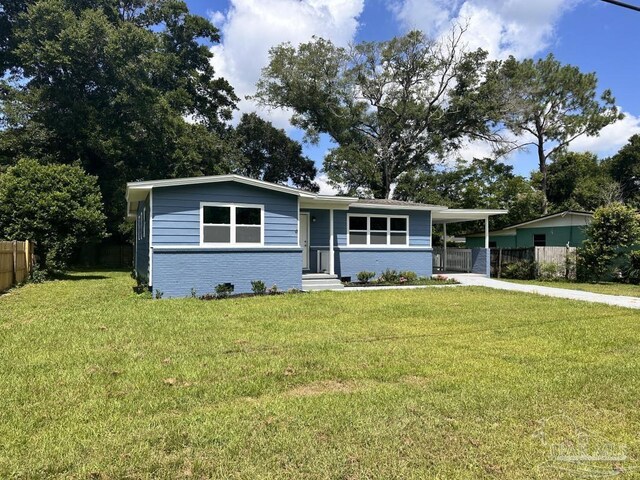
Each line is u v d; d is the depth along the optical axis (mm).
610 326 7637
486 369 4988
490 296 11633
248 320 7930
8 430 3318
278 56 30531
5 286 12211
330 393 4215
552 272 16969
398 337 6691
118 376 4664
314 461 2900
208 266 11703
